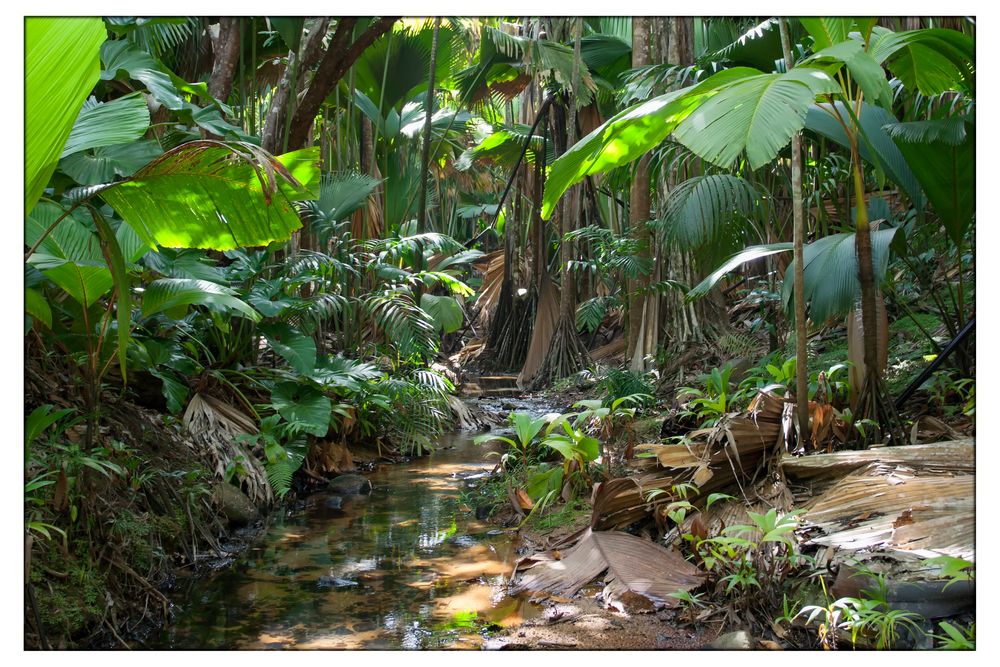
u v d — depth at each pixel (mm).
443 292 13977
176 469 3717
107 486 3057
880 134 3670
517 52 9477
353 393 5660
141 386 4344
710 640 2332
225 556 3357
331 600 2793
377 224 8609
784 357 5066
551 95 9922
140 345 3979
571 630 2439
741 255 3744
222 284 4578
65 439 3234
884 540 2465
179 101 4320
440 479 4988
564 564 2953
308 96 6180
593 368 8461
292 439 4797
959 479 2639
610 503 3117
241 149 2494
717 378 4078
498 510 3984
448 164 13867
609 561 2877
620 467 4035
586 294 10703
